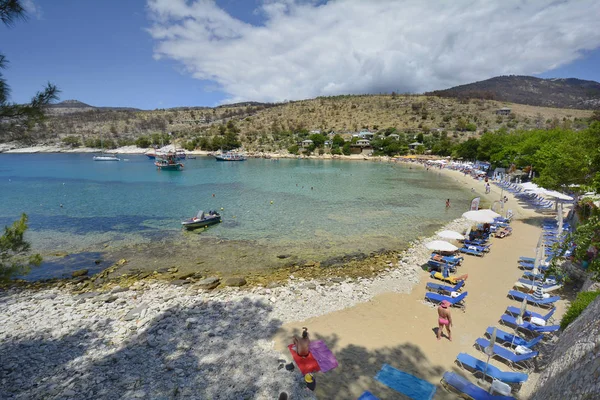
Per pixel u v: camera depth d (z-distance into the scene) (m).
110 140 167.12
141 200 39.84
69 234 25.75
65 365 10.13
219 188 49.56
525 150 49.00
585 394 5.52
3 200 39.91
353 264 19.42
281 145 139.38
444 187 50.72
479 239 22.42
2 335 12.00
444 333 11.61
